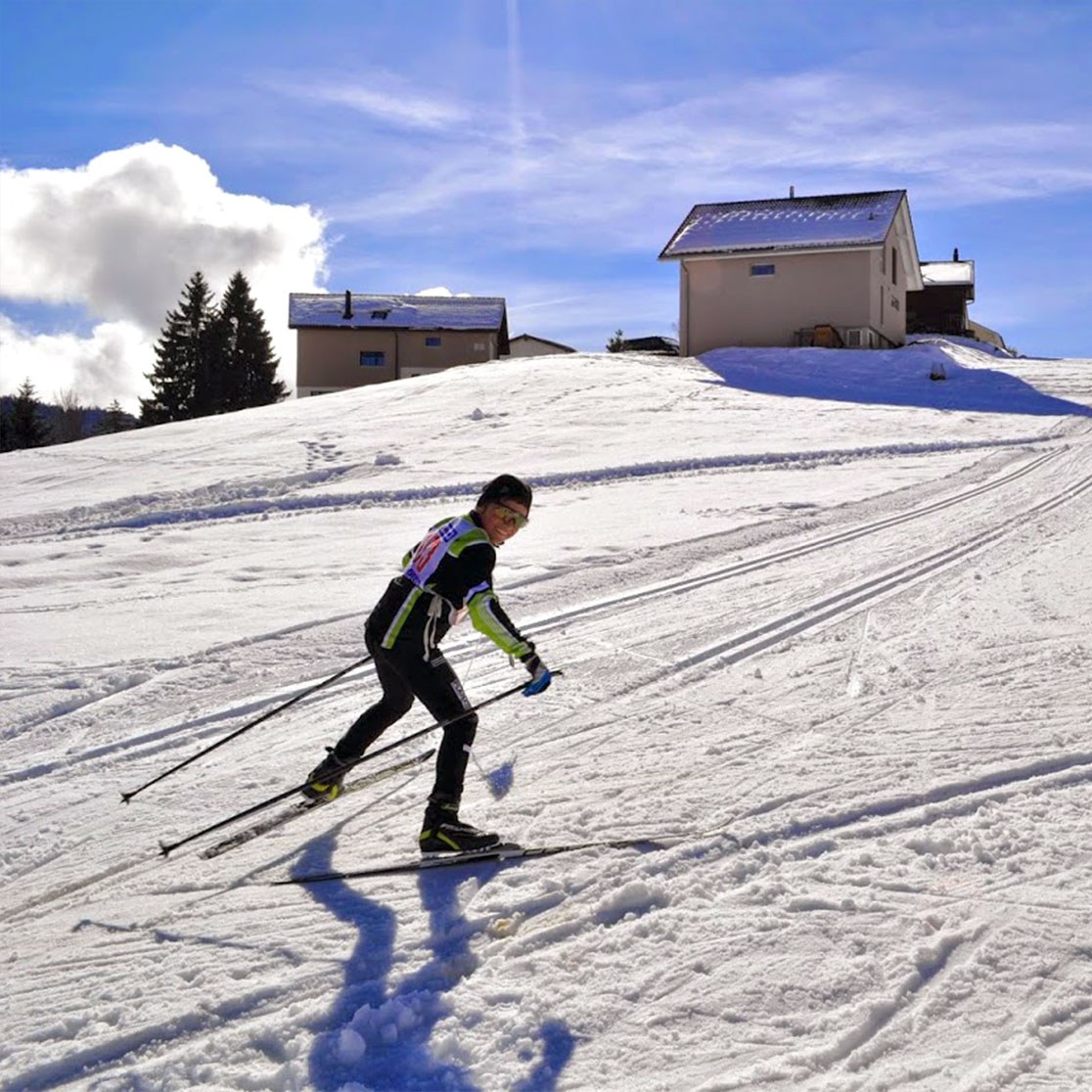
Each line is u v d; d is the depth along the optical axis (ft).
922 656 22.09
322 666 23.80
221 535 41.34
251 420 76.07
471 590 13.66
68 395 214.69
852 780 15.65
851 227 111.55
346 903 12.88
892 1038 9.64
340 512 46.37
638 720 19.11
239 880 13.74
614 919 12.08
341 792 14.96
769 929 11.53
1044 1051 9.27
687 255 113.29
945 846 13.28
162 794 16.94
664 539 36.81
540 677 13.85
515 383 87.51
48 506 49.08
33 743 19.58
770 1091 9.00
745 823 14.30
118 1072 9.67
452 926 12.08
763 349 104.42
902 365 96.32
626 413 73.72
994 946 10.93
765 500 44.78
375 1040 10.00
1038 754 16.21
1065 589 27.22
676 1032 9.87
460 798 14.46
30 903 13.48
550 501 46.96
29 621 28.40
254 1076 9.51
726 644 23.99
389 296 171.42
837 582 29.68
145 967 11.58
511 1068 9.51
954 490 45.68
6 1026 10.53
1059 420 69.51
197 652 24.95
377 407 79.20
